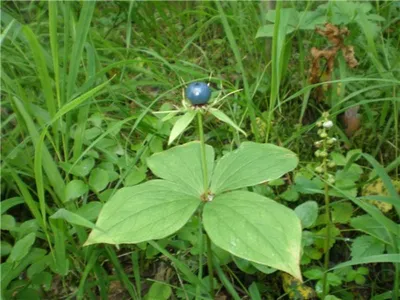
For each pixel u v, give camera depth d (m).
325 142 0.31
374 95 0.48
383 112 0.44
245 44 0.57
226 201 0.24
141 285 0.36
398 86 0.45
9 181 0.39
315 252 0.34
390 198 0.30
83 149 0.42
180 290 0.33
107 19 0.65
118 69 0.53
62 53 0.52
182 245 0.34
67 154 0.39
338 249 0.36
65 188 0.34
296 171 0.41
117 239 0.24
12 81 0.41
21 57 0.50
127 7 0.59
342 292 0.33
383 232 0.31
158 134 0.40
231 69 0.55
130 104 0.51
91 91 0.28
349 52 0.45
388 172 0.42
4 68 0.49
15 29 0.47
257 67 0.53
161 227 0.24
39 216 0.31
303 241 0.33
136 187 0.26
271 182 0.39
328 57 0.46
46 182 0.39
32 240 0.31
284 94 0.50
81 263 0.35
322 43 0.54
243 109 0.47
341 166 0.42
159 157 0.29
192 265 0.36
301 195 0.40
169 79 0.54
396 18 0.50
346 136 0.47
